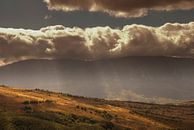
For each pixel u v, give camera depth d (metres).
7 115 188.50
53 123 196.25
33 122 185.25
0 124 173.62
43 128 183.25
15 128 173.88
